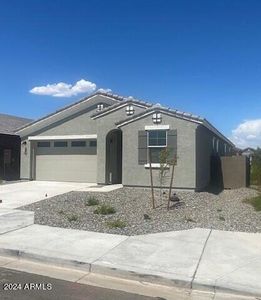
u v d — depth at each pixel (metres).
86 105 22.25
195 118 17.91
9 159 27.52
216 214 13.09
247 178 22.38
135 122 19.02
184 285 6.71
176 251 8.42
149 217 12.34
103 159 20.58
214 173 22.19
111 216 12.36
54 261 7.77
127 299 6.12
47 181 23.09
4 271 7.28
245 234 10.12
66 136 22.64
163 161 15.44
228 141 29.72
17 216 11.93
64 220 11.52
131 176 19.03
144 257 7.95
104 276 7.23
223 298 6.32
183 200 15.88
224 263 7.66
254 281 6.74
